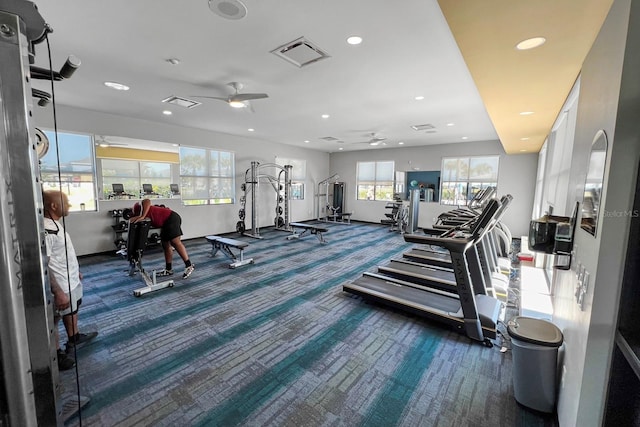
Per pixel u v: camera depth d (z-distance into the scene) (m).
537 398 1.84
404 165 9.70
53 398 0.72
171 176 6.61
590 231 1.45
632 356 1.04
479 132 6.93
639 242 1.14
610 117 1.31
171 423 1.78
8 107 0.64
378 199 10.48
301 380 2.17
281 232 8.46
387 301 3.30
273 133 7.48
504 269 4.75
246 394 2.02
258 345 2.62
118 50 2.88
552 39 1.96
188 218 7.04
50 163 4.96
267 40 2.66
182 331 2.84
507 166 8.00
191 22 2.38
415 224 8.85
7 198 0.62
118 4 2.15
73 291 2.27
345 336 2.79
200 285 4.09
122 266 4.91
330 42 2.69
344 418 1.83
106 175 5.62
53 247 2.13
